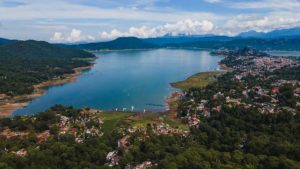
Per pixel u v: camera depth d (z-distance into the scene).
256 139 181.50
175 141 188.50
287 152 163.25
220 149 181.00
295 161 153.75
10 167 150.62
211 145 184.00
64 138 196.12
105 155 170.38
